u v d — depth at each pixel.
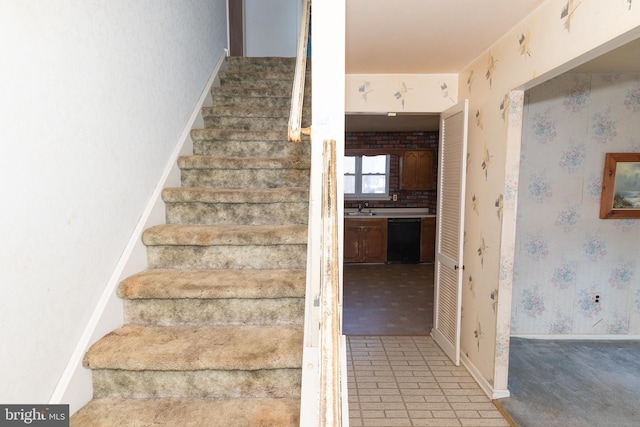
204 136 2.75
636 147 3.29
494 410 2.41
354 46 2.55
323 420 0.73
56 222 1.38
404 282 5.33
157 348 1.59
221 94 3.27
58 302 1.40
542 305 3.48
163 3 2.34
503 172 2.40
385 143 6.63
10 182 1.17
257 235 2.02
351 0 1.90
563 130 3.29
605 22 1.50
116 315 1.77
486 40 2.44
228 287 1.77
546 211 3.38
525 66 2.12
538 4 1.94
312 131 1.27
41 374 1.32
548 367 2.96
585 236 3.40
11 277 1.18
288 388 1.57
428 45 2.52
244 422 1.40
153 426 1.39
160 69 2.30
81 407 1.49
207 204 2.30
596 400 2.51
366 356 3.16
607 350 3.26
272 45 5.26
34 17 1.26
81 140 1.53
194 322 1.82
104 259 1.71
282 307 1.82
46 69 1.32
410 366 2.99
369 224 6.31
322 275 0.96
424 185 6.63
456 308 2.96
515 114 2.31
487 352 2.61
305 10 2.45
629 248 3.41
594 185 3.34
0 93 1.12
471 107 2.89
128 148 1.92
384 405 2.47
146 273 1.95
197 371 1.55
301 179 2.55
